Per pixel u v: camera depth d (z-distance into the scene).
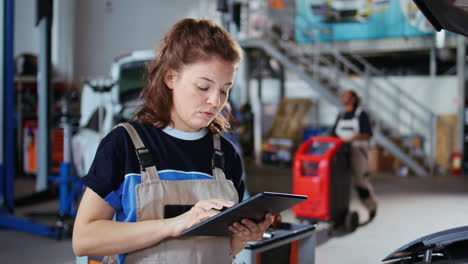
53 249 4.14
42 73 5.70
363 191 5.05
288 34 12.06
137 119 1.19
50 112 5.80
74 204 5.14
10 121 5.49
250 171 9.82
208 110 1.09
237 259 2.08
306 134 11.11
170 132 1.18
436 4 1.32
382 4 11.00
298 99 12.04
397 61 11.43
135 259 1.13
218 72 1.08
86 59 12.62
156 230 1.05
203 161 1.20
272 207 1.06
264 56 12.50
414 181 8.66
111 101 4.65
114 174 1.09
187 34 1.09
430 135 9.94
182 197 1.13
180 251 1.13
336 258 3.86
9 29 5.42
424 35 10.73
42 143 5.78
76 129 5.08
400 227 4.93
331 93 10.07
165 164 1.14
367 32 11.20
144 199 1.09
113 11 12.52
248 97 12.56
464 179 9.05
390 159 10.44
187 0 12.27
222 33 1.11
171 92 1.17
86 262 2.07
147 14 12.44
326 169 4.42
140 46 12.48
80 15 12.59
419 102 11.23
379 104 11.41
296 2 11.75
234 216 1.01
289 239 2.30
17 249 4.13
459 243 1.33
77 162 4.82
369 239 4.46
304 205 4.54
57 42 11.53
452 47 10.57
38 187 5.81
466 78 10.67
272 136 11.52
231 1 5.28
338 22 11.41
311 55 11.43
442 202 6.39
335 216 4.56
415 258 1.40
